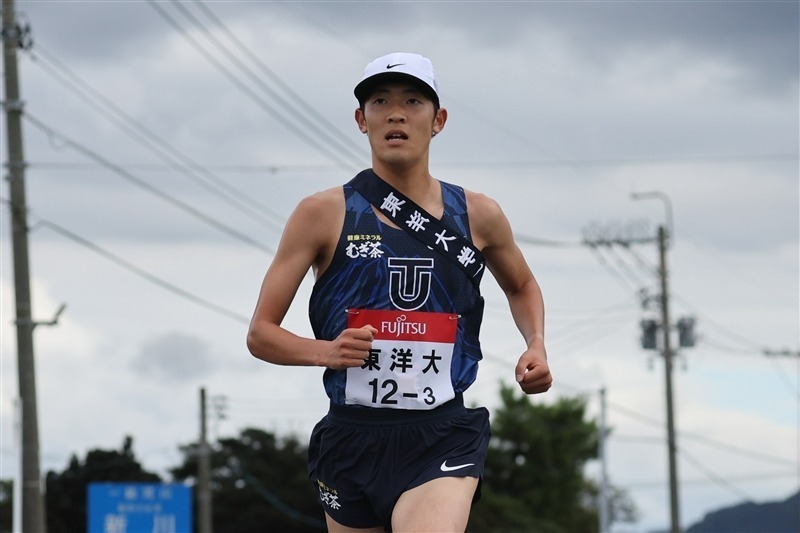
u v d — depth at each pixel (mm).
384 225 14055
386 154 13875
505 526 135250
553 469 141875
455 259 14133
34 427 54750
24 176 54719
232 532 132375
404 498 14070
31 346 54656
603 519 101812
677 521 93875
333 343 13516
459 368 14227
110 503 86375
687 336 93062
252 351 13961
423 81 13828
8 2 54375
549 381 14500
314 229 13984
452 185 14547
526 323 15242
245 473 135125
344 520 14758
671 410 93688
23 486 54531
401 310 14023
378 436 14133
